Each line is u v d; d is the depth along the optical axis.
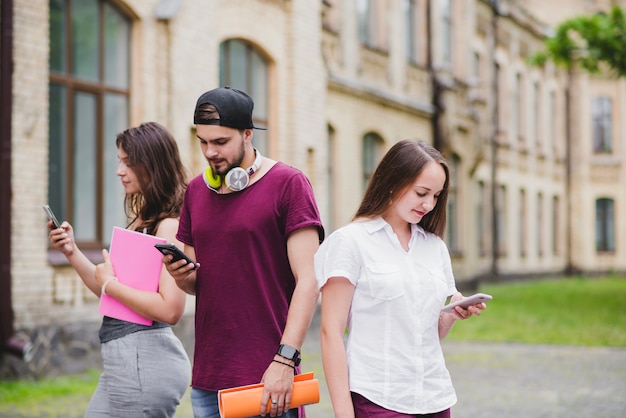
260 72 17.73
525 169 42.50
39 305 12.05
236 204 4.43
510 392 11.61
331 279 4.14
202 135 4.32
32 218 11.98
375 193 4.23
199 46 15.20
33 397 10.49
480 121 31.17
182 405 10.35
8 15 11.59
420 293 4.18
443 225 4.35
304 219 4.39
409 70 26.11
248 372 4.36
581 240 48.72
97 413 4.81
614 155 48.88
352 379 4.12
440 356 4.25
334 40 21.73
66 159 12.88
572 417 9.97
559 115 47.34
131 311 4.71
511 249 40.81
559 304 26.81
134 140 4.91
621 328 20.05
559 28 28.05
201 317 4.49
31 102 11.96
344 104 22.12
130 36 14.05
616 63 27.67
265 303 4.39
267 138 17.91
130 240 4.72
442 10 30.05
